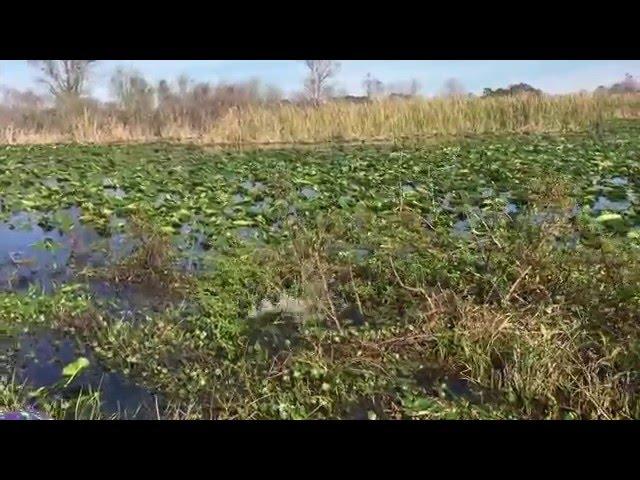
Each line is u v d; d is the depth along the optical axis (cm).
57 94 2614
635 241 670
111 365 510
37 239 871
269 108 2219
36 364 515
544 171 1088
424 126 2105
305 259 668
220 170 1326
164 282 687
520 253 613
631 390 427
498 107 2145
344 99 2356
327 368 473
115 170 1411
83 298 626
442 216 813
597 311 509
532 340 465
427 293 581
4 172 1412
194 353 520
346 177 1128
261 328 555
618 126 2106
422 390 455
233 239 770
